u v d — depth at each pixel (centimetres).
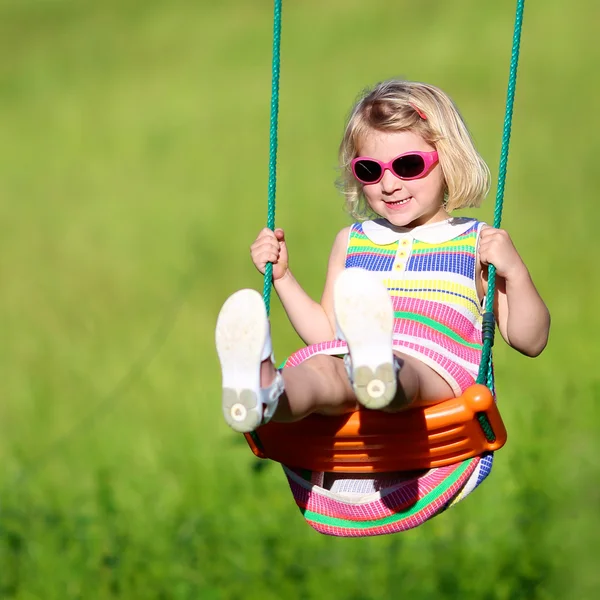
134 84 11419
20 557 2542
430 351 1396
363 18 12681
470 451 1389
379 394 1214
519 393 3331
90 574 2475
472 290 1520
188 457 3025
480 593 2366
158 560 2505
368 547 2494
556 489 2684
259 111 9794
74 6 15888
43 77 12000
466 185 1543
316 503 1415
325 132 8825
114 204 7512
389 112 1523
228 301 1215
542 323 1494
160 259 6153
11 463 3159
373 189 1536
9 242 6819
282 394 1254
